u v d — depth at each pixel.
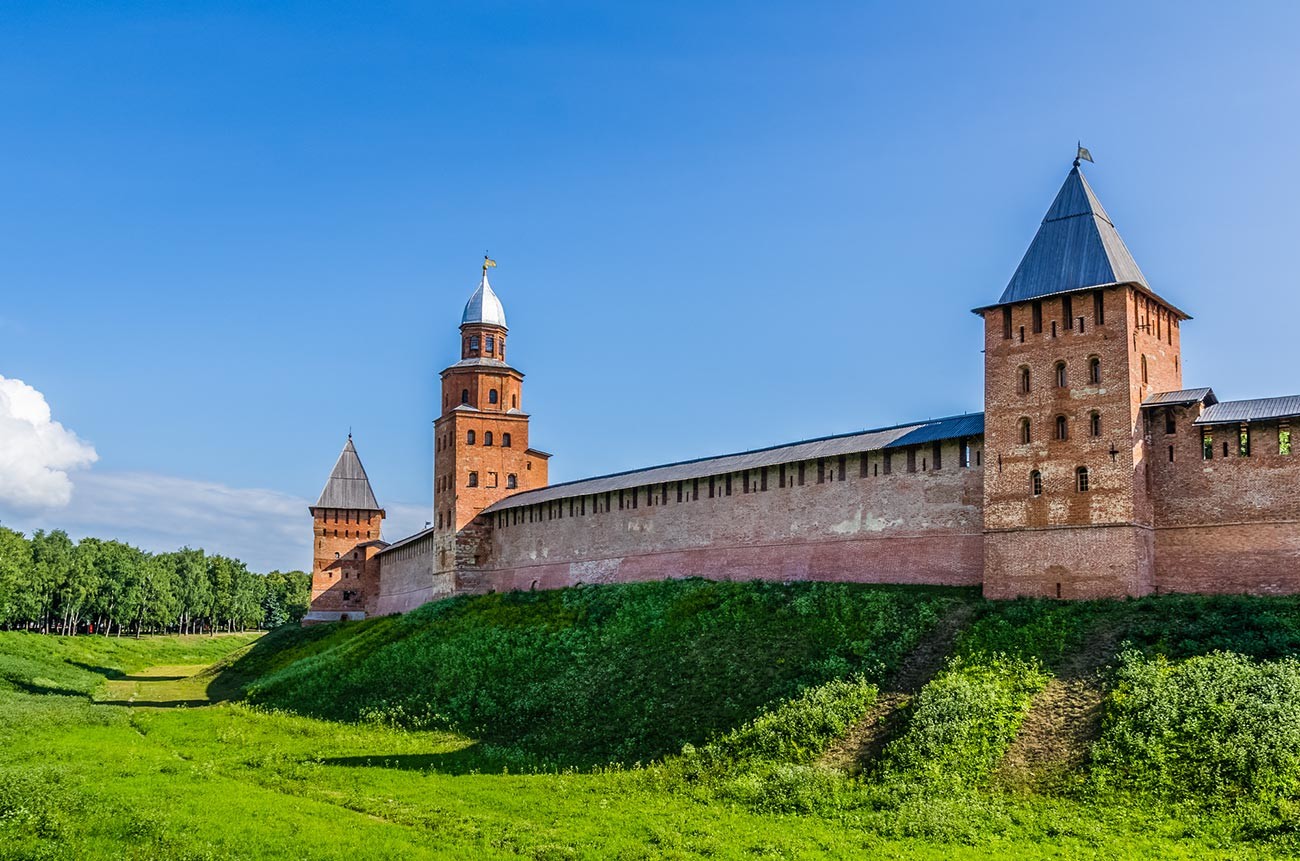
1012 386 56.34
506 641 72.94
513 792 44.69
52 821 37.09
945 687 44.53
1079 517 52.94
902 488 62.22
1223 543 51.00
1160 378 55.38
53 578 141.62
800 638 55.62
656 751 48.44
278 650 102.75
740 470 72.12
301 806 41.69
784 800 39.53
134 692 92.31
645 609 69.88
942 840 34.31
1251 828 32.28
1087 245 55.91
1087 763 37.84
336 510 142.38
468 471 101.31
